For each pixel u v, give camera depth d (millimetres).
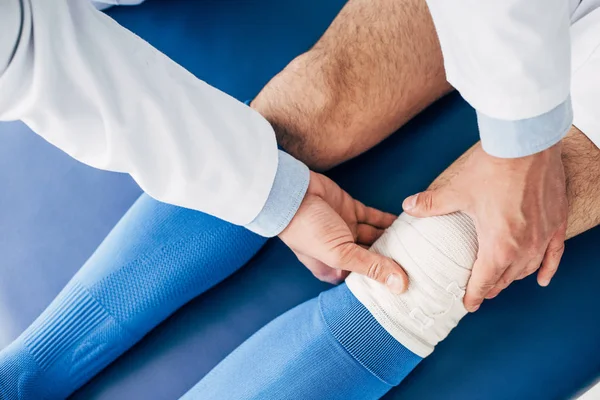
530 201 646
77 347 910
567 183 718
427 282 720
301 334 757
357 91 866
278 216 760
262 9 1117
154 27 1161
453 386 836
